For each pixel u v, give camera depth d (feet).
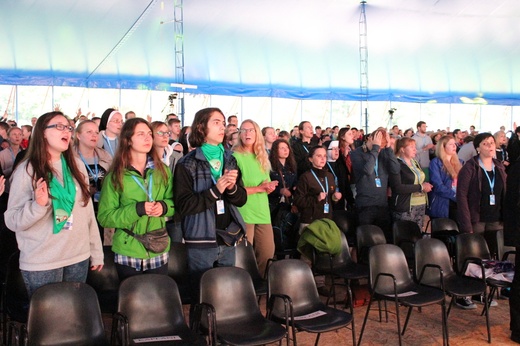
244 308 11.35
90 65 44.24
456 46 53.06
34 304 9.27
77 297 9.71
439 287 14.56
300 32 46.70
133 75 46.96
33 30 38.52
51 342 9.33
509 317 15.74
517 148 21.26
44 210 9.20
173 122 21.84
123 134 10.75
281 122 56.39
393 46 51.83
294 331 10.99
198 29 43.01
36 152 9.52
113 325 9.58
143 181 10.85
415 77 58.39
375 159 18.54
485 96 63.31
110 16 38.42
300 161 21.30
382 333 14.29
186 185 11.06
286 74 53.36
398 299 13.07
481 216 17.17
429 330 14.60
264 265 14.73
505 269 15.30
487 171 17.21
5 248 13.07
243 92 53.21
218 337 10.26
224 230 11.83
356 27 47.26
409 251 17.70
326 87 57.11
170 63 46.75
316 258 16.10
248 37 45.88
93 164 14.42
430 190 18.80
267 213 14.66
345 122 59.77
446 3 44.65
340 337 13.98
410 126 62.44
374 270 13.84
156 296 10.52
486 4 45.34
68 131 9.74
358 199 18.88
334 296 15.21
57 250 9.71
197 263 11.44
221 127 11.48
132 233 10.75
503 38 52.19
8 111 43.52
